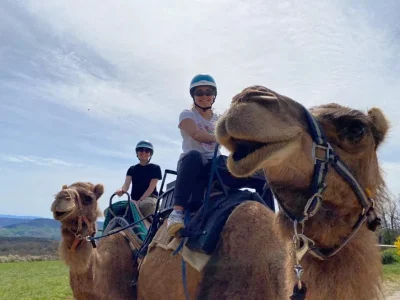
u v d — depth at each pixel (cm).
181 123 495
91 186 629
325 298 291
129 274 596
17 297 1786
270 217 395
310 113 290
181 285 441
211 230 406
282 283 348
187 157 449
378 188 332
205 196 436
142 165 843
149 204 692
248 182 465
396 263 1894
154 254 491
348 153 296
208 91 505
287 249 326
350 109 305
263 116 260
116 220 646
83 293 595
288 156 271
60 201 565
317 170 280
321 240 291
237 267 374
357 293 292
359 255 296
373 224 300
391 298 1055
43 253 6278
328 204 292
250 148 271
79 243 585
